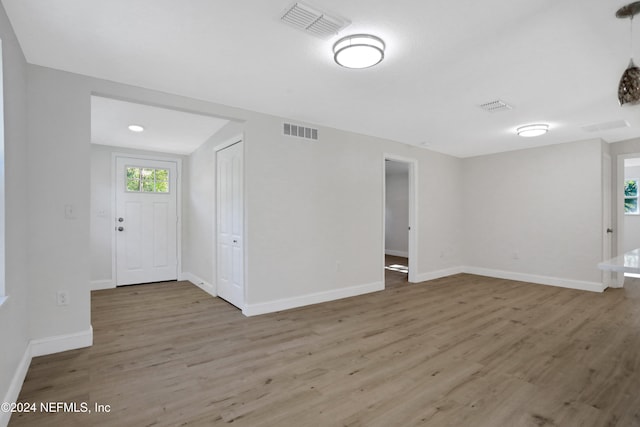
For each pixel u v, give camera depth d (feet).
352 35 6.88
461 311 12.60
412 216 18.04
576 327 10.81
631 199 26.78
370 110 11.87
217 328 10.64
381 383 7.20
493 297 14.73
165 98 10.14
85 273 9.00
